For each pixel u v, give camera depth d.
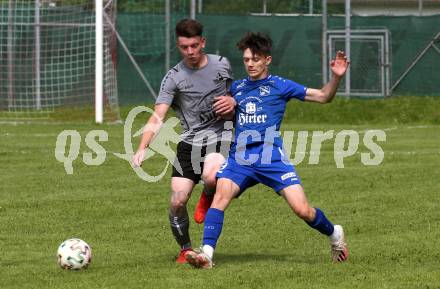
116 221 25.39
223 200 19.16
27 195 29.75
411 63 63.28
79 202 28.36
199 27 19.98
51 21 64.25
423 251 20.70
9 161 38.38
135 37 64.75
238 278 17.89
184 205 19.80
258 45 19.33
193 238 23.27
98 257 20.48
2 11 63.69
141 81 64.56
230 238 22.91
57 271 18.86
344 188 30.94
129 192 30.38
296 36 63.62
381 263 19.44
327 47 63.16
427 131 53.50
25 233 23.69
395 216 25.64
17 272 18.84
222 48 64.31
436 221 24.83
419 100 62.03
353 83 63.81
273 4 68.62
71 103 62.81
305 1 68.38
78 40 62.91
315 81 63.53
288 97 19.44
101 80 56.09
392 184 31.64
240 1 68.94
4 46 63.16
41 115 61.38
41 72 63.53
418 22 63.00
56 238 22.97
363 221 24.95
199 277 18.05
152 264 19.58
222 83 20.23
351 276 18.09
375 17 63.41
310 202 28.23
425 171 34.72
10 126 54.69
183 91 20.25
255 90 19.45
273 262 19.66
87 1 64.44
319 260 19.98
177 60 64.75
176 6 67.56
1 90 62.66
